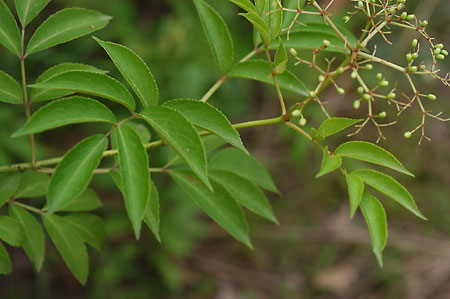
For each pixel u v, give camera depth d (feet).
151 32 5.60
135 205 2.60
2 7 2.90
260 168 3.16
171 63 4.93
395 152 6.14
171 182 5.10
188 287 5.35
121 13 4.86
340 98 5.95
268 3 2.80
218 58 3.02
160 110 2.68
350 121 2.74
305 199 6.12
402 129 6.23
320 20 3.08
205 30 3.02
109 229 4.81
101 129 5.05
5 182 2.92
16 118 4.33
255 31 3.06
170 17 5.27
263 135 6.24
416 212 2.72
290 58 5.05
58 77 2.64
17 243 2.89
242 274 5.57
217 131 2.69
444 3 6.41
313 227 5.94
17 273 4.76
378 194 6.08
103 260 4.97
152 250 5.15
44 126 2.59
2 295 4.61
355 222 6.05
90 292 4.94
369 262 5.77
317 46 3.03
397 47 5.98
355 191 2.71
